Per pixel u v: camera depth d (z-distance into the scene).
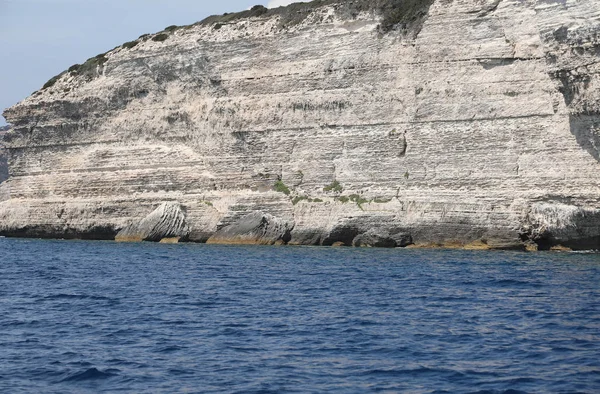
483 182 51.69
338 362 20.58
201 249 54.66
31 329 25.19
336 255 48.00
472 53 53.53
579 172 48.28
